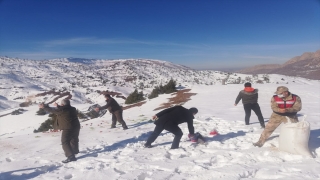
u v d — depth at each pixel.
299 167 5.32
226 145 7.32
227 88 30.41
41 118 32.22
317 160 5.76
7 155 7.76
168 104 22.09
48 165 6.43
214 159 6.26
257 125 10.16
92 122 15.04
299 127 6.06
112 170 5.81
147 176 5.39
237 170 5.26
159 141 8.38
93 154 7.42
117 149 7.81
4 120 34.78
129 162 6.27
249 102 9.92
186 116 7.48
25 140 9.94
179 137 7.34
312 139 7.41
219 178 5.01
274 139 7.40
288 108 6.68
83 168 6.10
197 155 6.68
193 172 5.47
